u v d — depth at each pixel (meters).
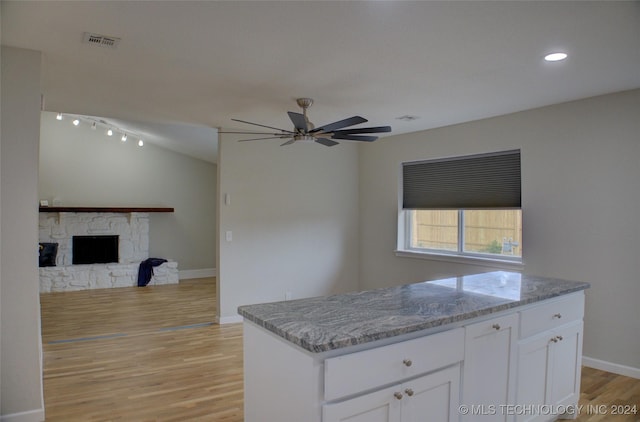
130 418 2.73
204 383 3.30
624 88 3.40
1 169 2.53
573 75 3.08
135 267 7.71
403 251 5.43
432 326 1.82
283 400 1.71
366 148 5.95
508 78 3.15
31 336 2.60
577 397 2.74
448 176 4.98
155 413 2.80
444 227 5.15
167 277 7.89
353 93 3.55
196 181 8.62
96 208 7.47
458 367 1.95
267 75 3.11
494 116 4.39
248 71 3.02
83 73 3.07
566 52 2.64
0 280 2.52
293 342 1.60
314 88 3.42
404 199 5.52
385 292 2.44
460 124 4.75
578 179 3.76
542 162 4.01
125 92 3.57
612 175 3.54
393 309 2.02
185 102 3.88
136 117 4.57
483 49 2.60
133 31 2.35
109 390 3.16
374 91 3.50
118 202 7.92
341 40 2.47
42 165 7.37
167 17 2.18
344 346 1.55
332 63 2.85
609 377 3.44
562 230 3.86
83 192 7.65
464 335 1.96
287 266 5.48
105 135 7.82
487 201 4.57
